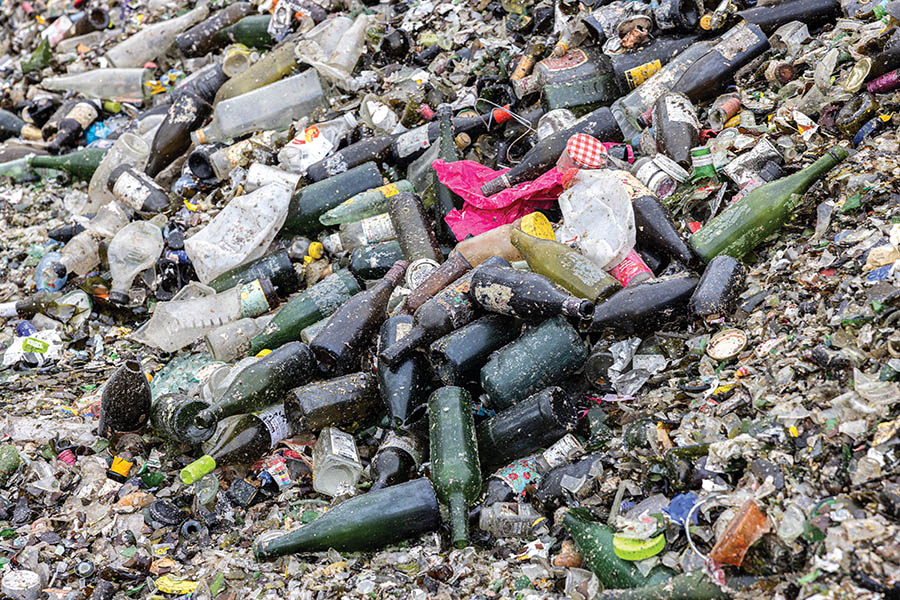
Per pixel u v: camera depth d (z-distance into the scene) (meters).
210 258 4.70
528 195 4.39
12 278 5.43
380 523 3.25
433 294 3.93
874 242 3.43
